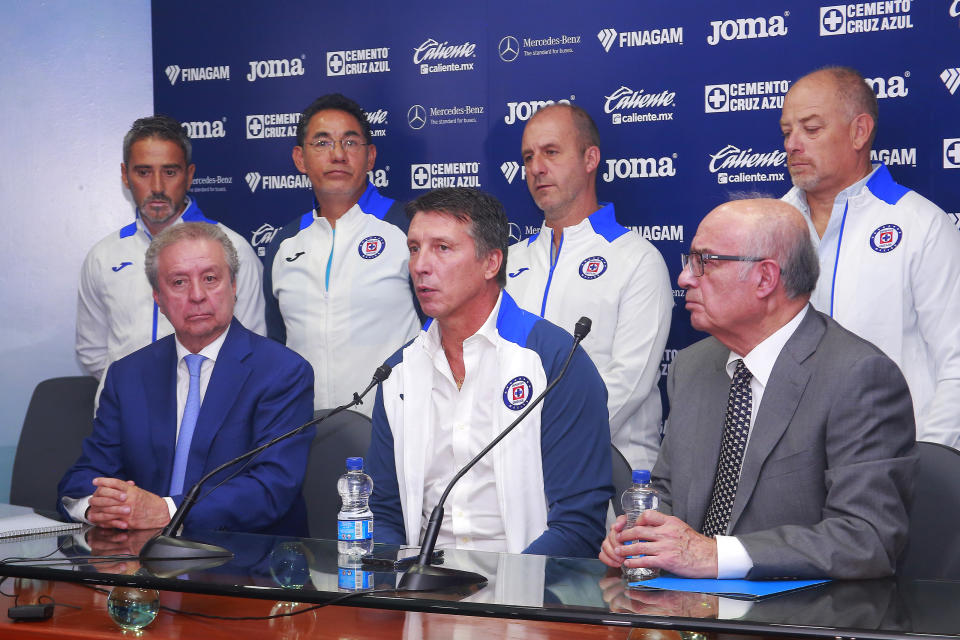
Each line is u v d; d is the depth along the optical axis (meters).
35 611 1.86
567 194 3.65
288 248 4.01
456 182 4.22
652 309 3.48
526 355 2.47
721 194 3.80
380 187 4.35
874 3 3.52
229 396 2.82
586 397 2.45
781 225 2.08
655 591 1.72
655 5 3.84
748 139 3.74
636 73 3.89
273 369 2.86
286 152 4.51
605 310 3.52
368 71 4.33
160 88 4.72
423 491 2.55
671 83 3.84
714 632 1.53
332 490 2.90
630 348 3.46
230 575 1.84
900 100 3.50
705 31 3.78
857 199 3.29
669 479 2.37
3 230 4.65
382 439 2.61
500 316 2.53
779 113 3.69
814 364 2.09
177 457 2.82
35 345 4.68
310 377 2.91
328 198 3.94
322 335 3.88
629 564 1.83
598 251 3.60
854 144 3.28
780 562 1.81
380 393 2.63
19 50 4.65
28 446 3.57
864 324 3.22
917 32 3.46
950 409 3.04
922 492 2.27
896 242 3.20
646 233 3.92
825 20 3.59
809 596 1.69
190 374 2.88
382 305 3.87
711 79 3.78
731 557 1.82
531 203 4.11
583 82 3.97
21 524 2.38
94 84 4.72
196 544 2.05
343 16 4.36
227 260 2.86
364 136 3.94
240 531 2.63
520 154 4.11
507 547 2.43
